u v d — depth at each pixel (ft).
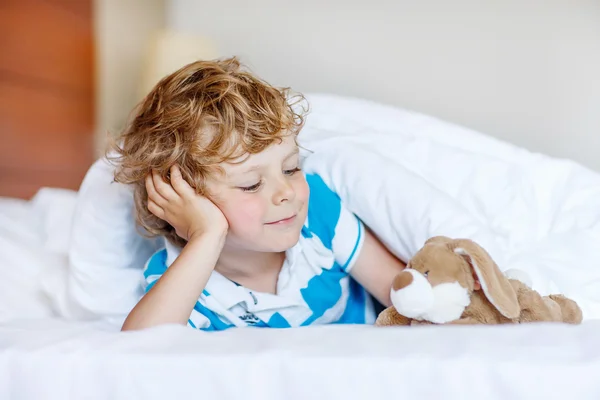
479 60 6.33
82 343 1.72
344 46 6.87
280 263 3.13
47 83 7.15
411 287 2.20
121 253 3.41
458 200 3.49
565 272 2.94
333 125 3.93
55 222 4.53
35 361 1.65
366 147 3.51
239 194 2.70
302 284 3.09
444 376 1.44
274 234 2.74
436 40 6.48
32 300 3.60
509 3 6.14
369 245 3.19
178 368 1.56
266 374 1.52
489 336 1.61
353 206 3.21
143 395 1.57
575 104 6.03
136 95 8.07
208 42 7.22
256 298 3.01
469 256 2.20
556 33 6.00
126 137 3.17
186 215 2.80
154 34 7.57
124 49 8.03
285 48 7.13
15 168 6.86
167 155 2.85
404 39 6.61
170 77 3.09
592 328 1.62
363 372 1.48
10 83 6.72
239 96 2.78
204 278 2.64
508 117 6.29
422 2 6.48
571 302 2.37
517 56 6.18
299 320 3.08
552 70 6.06
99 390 1.60
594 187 3.63
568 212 3.52
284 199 2.67
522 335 1.60
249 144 2.62
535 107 6.18
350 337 1.68
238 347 1.63
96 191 3.37
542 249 3.22
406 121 4.10
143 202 3.16
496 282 2.12
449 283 2.20
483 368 1.43
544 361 1.42
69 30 7.36
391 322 2.41
